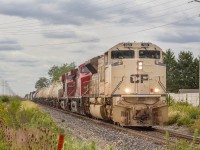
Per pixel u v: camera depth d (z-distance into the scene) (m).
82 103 32.66
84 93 32.09
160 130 19.89
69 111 42.12
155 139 15.10
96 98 26.70
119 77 21.14
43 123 18.20
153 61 21.30
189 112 26.06
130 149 12.76
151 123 20.88
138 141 14.85
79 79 33.56
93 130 19.30
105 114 23.95
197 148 7.75
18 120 16.44
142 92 20.97
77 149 11.05
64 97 44.38
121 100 20.80
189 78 95.62
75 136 15.85
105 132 18.38
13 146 8.80
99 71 25.20
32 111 24.30
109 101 22.92
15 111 20.98
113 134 17.52
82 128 20.25
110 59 21.81
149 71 21.17
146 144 13.97
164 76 21.30
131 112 20.81
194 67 95.75
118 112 20.98
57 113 36.69
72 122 24.50
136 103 20.91
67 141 11.89
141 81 21.05
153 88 21.09
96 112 26.19
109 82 21.58
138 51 21.56
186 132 20.55
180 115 24.78
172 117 24.64
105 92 22.80
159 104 20.98
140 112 20.73
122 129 19.62
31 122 17.66
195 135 6.41
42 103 79.06
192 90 73.94
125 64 21.20
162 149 12.57
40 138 8.87
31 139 8.98
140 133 17.58
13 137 9.77
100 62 25.08
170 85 96.69
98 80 25.62
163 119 21.02
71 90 39.62
